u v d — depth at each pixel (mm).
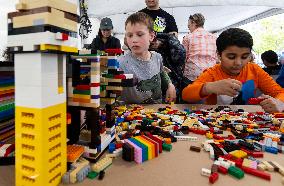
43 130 326
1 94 490
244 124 664
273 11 3729
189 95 1034
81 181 363
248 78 1136
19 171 344
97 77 420
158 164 421
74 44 370
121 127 596
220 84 936
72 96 430
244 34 964
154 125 635
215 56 1925
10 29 328
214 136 560
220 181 365
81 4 2443
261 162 424
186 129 607
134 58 1189
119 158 443
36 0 316
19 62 327
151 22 1216
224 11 4066
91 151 422
